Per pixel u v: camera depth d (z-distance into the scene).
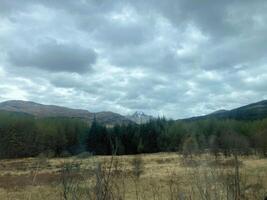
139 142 83.50
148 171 31.81
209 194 4.51
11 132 84.62
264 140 32.59
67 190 3.98
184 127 82.75
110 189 4.25
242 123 68.62
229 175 4.75
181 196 4.80
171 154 71.19
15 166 42.22
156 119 90.25
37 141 87.44
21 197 19.70
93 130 71.31
